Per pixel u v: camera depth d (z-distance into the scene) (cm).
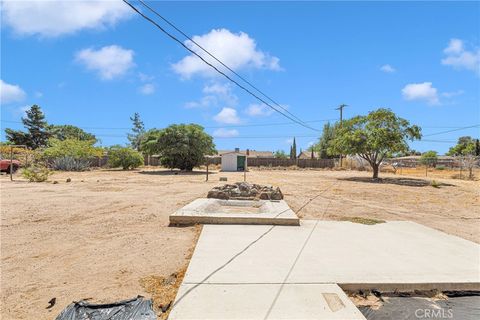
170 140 3384
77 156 3462
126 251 582
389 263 530
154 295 406
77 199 1191
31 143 5716
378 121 2633
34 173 1920
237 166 4106
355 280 451
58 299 391
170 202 1147
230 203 1120
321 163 5094
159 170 3597
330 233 738
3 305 375
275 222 810
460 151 7131
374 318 383
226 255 550
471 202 1427
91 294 405
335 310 365
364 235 727
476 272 495
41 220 817
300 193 1588
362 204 1281
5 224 765
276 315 349
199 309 359
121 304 364
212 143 3600
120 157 3641
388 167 4872
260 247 604
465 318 386
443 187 2097
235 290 409
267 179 2553
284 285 428
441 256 577
